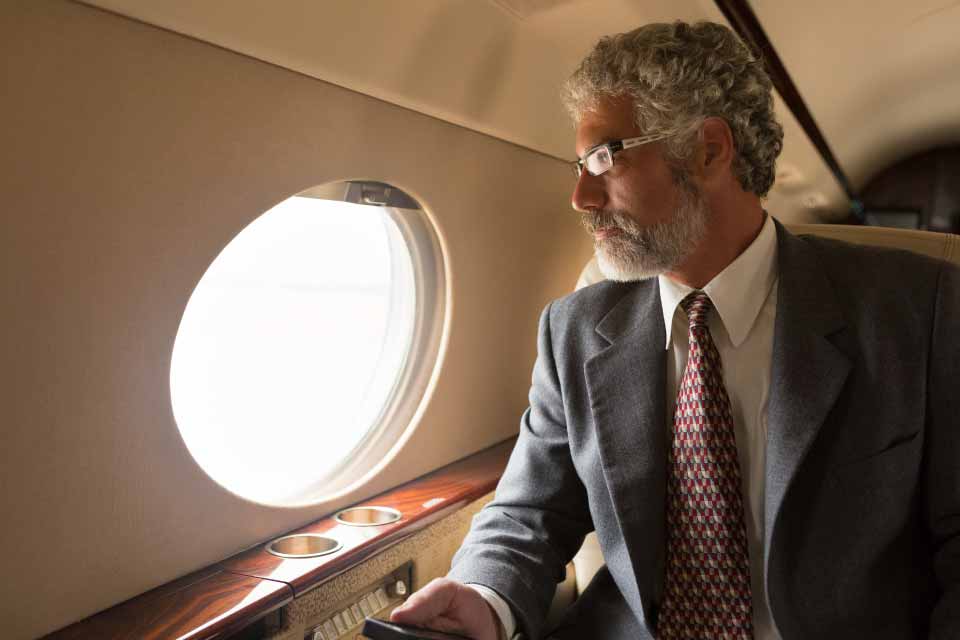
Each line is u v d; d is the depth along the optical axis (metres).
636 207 1.35
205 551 1.46
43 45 1.02
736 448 1.36
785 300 1.34
